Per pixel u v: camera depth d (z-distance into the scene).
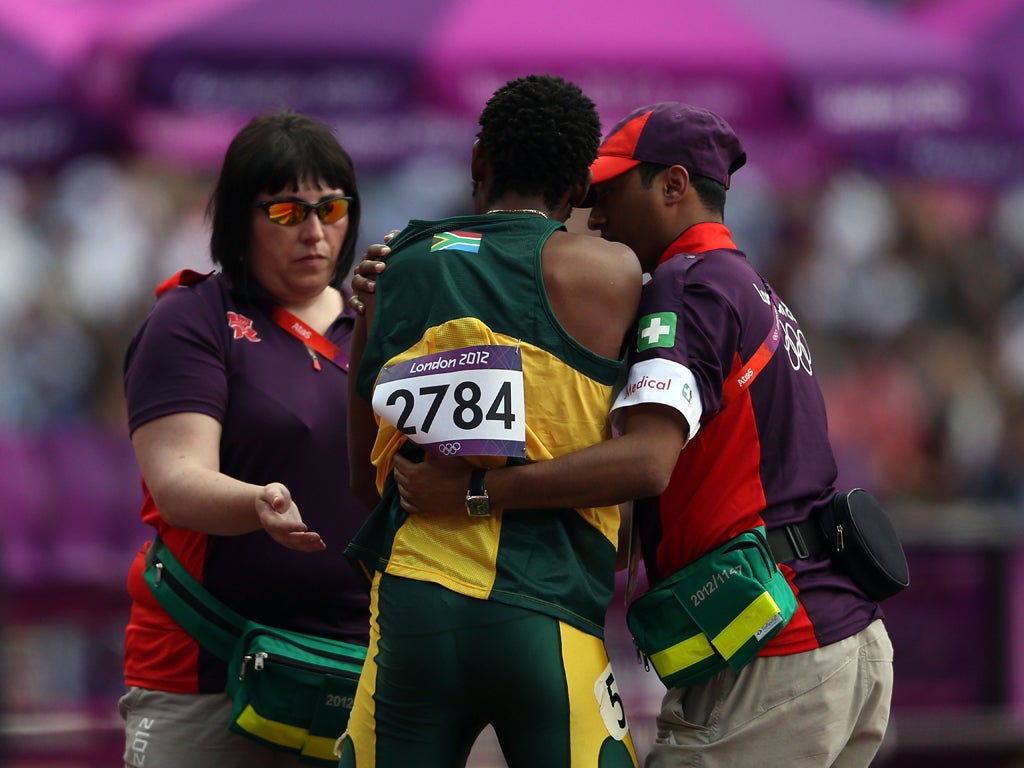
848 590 10.95
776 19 23.64
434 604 9.91
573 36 22.56
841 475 27.45
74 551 22.50
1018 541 22.66
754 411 10.73
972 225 37.22
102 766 21.41
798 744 10.60
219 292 12.23
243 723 11.53
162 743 11.95
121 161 34.28
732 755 10.65
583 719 9.94
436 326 10.02
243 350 12.09
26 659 21.86
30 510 22.42
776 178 28.92
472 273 10.09
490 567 9.91
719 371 10.41
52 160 22.62
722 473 10.66
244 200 12.14
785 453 10.90
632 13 23.12
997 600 22.61
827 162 23.62
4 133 22.58
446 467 9.94
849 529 10.85
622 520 12.18
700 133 11.30
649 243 11.37
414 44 22.19
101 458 23.03
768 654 10.61
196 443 11.69
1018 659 22.58
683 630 10.51
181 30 22.00
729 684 10.71
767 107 22.94
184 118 22.11
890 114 23.27
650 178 11.26
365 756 10.23
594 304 10.08
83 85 22.11
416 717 10.03
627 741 10.23
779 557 10.77
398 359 10.14
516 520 10.03
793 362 11.12
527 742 9.94
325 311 12.72
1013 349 35.50
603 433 10.19
